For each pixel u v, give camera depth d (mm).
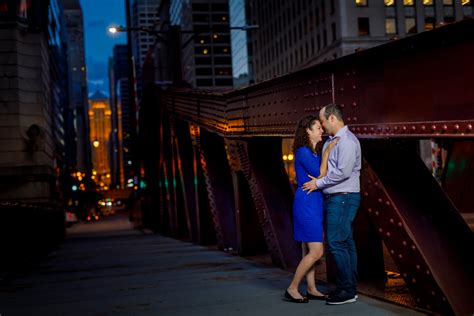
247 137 8875
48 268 11109
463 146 11469
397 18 60688
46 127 31422
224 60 146250
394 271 7488
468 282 4738
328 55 63844
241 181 10211
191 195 15547
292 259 8414
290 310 5312
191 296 6371
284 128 7480
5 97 29719
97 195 125188
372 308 5148
